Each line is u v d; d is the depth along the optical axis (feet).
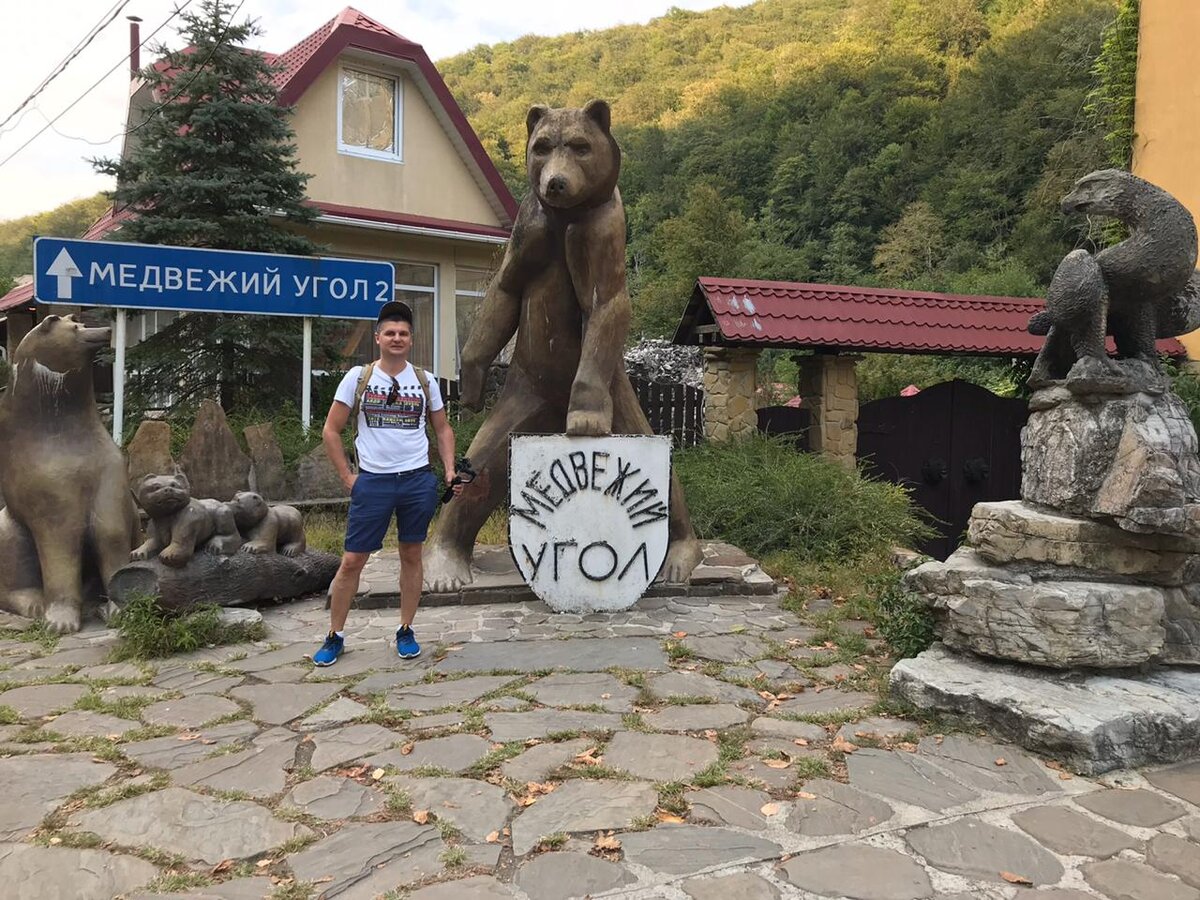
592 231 16.78
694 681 12.94
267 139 35.99
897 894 7.54
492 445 18.19
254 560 16.52
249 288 28.12
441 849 8.16
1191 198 30.71
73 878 7.69
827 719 11.58
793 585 19.86
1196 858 8.25
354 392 13.32
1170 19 31.50
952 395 30.71
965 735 11.10
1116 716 10.38
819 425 29.19
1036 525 12.34
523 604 17.54
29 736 10.81
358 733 10.91
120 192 34.50
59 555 16.28
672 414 33.27
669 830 8.55
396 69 48.34
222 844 8.29
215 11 33.78
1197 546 11.55
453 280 51.75
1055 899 7.51
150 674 13.23
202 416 20.01
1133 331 13.16
